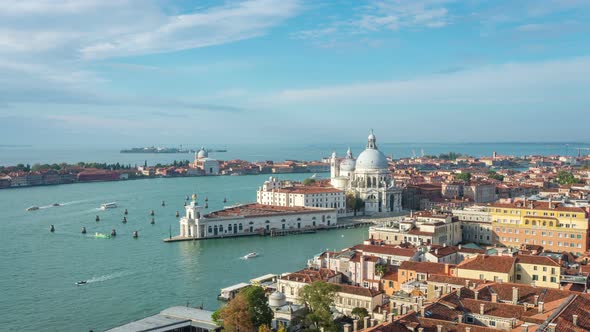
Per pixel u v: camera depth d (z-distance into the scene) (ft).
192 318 572.92
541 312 360.69
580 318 324.80
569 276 526.16
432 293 484.74
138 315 634.43
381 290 602.03
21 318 625.41
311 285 518.78
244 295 499.51
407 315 364.17
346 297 558.56
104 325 602.03
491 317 371.76
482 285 450.71
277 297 546.67
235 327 481.87
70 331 584.81
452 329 340.59
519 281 551.59
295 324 513.04
